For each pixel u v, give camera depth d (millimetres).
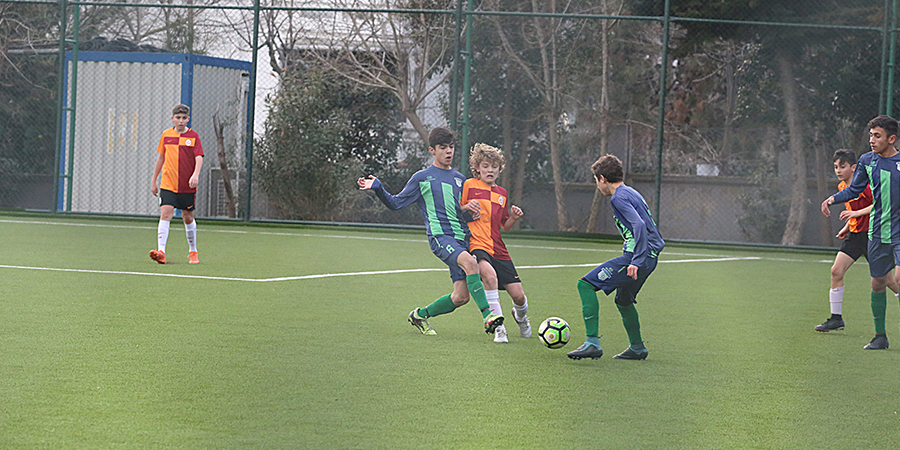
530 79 42031
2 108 42625
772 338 15789
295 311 16969
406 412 10023
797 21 39906
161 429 9094
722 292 22109
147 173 39625
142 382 11023
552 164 42344
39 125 42469
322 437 8992
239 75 41594
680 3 41438
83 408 9773
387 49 43219
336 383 11312
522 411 10227
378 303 18344
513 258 29094
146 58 39438
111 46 41812
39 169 42562
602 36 42375
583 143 42844
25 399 10062
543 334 13656
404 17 42906
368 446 8750
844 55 40969
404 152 41562
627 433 9453
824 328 16688
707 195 43188
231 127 40438
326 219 39625
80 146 40062
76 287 19016
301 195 39500
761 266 28938
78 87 39969
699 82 46406
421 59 42688
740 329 16672
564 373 12344
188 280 20781
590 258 29578
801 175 42125
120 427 9117
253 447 8602
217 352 12977
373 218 39844
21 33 42625
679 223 43469
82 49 41906
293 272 22984
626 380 12023
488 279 14695
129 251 26531
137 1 45156
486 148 15117
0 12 42438
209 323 15320
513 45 42000
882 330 15016
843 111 41562
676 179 43312
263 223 37438
